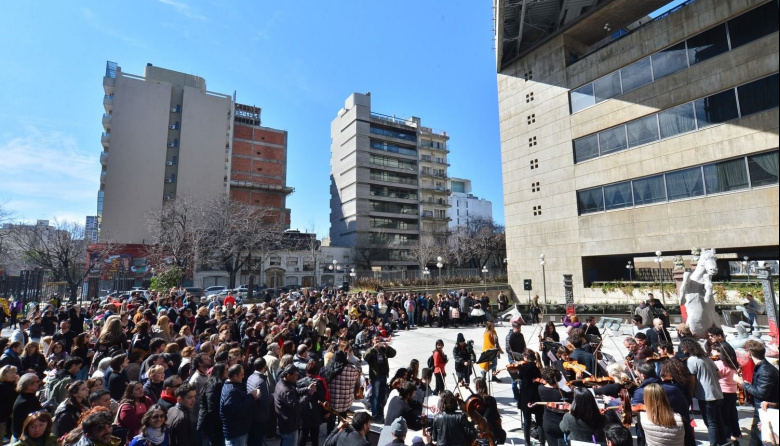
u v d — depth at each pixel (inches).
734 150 715.4
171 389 192.2
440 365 313.7
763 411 176.2
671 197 805.9
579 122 987.3
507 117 1188.5
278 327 363.6
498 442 192.4
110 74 2300.7
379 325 543.5
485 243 2470.5
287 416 206.7
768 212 674.2
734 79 721.6
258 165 2593.5
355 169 2662.4
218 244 1590.8
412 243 2659.9
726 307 676.1
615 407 192.2
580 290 954.7
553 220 1033.5
